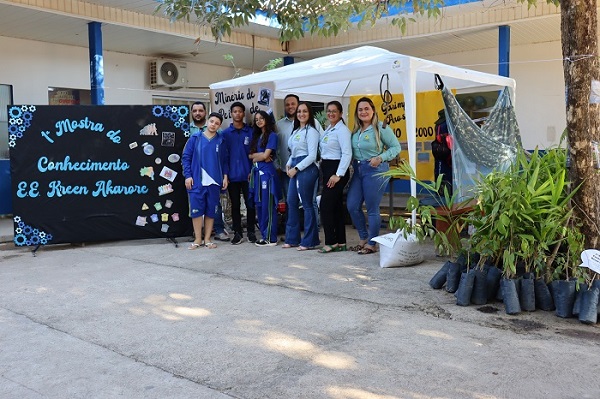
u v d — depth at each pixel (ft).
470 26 34.12
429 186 16.96
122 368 11.89
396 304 15.61
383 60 20.80
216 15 22.72
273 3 22.44
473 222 15.72
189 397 10.52
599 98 14.98
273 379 11.12
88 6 30.17
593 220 15.05
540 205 14.90
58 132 24.34
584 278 14.15
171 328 14.20
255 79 25.93
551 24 33.42
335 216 22.48
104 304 16.31
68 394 10.75
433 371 11.23
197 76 44.11
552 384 10.52
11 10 28.35
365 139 21.02
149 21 32.99
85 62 37.47
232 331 13.88
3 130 33.58
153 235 25.38
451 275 16.30
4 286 18.44
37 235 24.20
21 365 12.14
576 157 15.19
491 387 10.46
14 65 34.01
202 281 18.63
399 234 19.49
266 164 23.82
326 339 13.15
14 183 23.98
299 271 19.54
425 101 29.81
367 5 22.80
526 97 39.60
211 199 23.94
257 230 28.63
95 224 24.79
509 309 14.44
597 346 12.36
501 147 24.36
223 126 27.37
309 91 30.55
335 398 10.25
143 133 25.11
